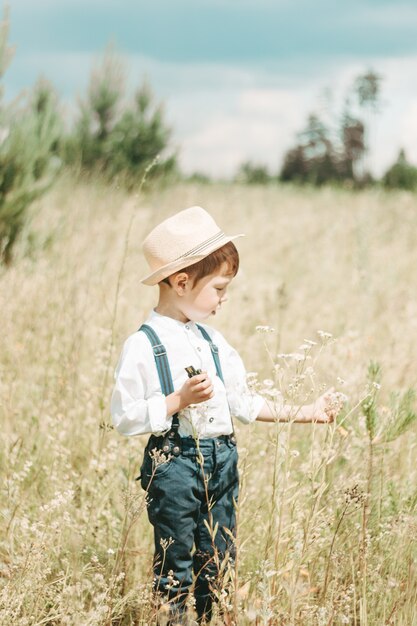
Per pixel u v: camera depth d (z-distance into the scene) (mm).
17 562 2699
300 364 2646
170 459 2543
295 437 3730
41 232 7312
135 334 2672
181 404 2504
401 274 7816
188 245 2619
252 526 2949
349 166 35750
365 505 2631
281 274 7867
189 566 2637
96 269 5930
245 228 10578
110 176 12422
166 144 13836
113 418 2605
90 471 3387
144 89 14102
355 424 3072
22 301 5172
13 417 3816
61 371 4281
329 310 6051
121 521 3068
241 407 2789
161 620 2447
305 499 2924
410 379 4480
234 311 5730
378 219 11875
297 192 18156
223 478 2629
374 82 31391
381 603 2619
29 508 3197
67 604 2510
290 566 2500
